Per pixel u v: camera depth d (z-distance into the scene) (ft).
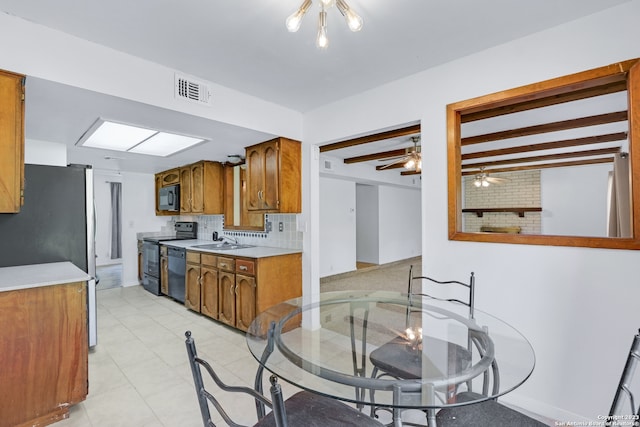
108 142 10.53
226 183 14.57
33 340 5.75
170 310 12.83
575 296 5.69
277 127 9.86
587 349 5.58
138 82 6.90
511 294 6.36
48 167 8.36
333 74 7.79
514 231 22.76
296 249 11.25
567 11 5.45
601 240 5.42
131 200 17.38
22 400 5.62
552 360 5.91
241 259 10.29
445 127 7.25
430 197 7.45
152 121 8.32
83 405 6.43
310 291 10.71
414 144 13.61
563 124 10.75
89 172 8.95
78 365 6.23
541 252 6.03
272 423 3.74
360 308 7.21
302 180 10.78
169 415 6.13
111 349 9.07
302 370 4.30
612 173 9.48
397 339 5.50
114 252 23.52
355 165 19.17
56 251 8.45
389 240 24.54
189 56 6.89
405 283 18.62
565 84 5.76
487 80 6.64
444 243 7.22
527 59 6.16
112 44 6.37
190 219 17.81
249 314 10.02
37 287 5.80
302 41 6.32
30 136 9.75
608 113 9.97
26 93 6.36
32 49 5.61
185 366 8.08
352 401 3.54
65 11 5.32
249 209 11.37
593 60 5.50
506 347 4.71
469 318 5.93
